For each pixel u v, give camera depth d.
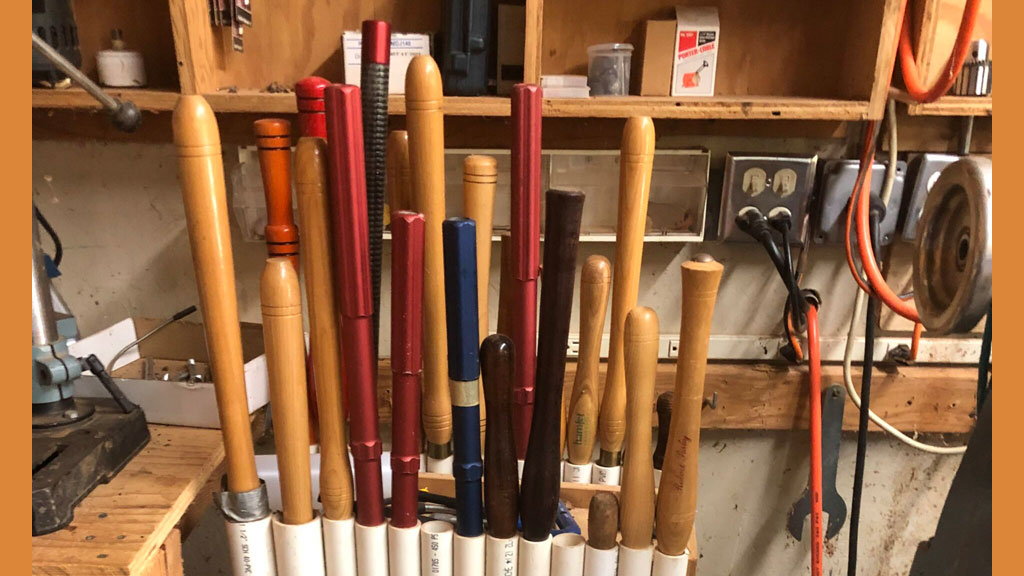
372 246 0.56
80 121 0.88
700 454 1.03
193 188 0.47
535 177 0.54
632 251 0.59
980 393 0.60
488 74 0.86
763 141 0.90
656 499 0.55
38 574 0.52
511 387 0.51
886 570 1.08
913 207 0.90
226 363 0.51
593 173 0.90
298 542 0.54
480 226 0.59
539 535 0.54
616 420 0.64
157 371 0.84
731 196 0.89
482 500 0.55
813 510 0.90
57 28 0.78
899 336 0.97
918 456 1.02
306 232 0.50
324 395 0.53
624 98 0.82
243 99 0.78
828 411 0.96
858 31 0.83
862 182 0.83
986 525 0.52
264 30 0.87
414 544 0.55
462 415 0.52
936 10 0.79
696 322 0.47
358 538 0.56
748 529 1.06
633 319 0.49
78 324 0.96
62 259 0.93
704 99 0.82
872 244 0.88
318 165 0.49
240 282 0.94
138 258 0.94
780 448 1.02
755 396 0.95
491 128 0.89
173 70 0.88
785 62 0.90
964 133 0.88
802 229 0.90
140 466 0.66
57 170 0.90
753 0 0.88
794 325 0.90
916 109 0.82
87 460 0.60
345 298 0.50
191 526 0.68
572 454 0.65
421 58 0.53
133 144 0.90
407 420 0.53
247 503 0.54
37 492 0.54
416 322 0.50
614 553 0.54
